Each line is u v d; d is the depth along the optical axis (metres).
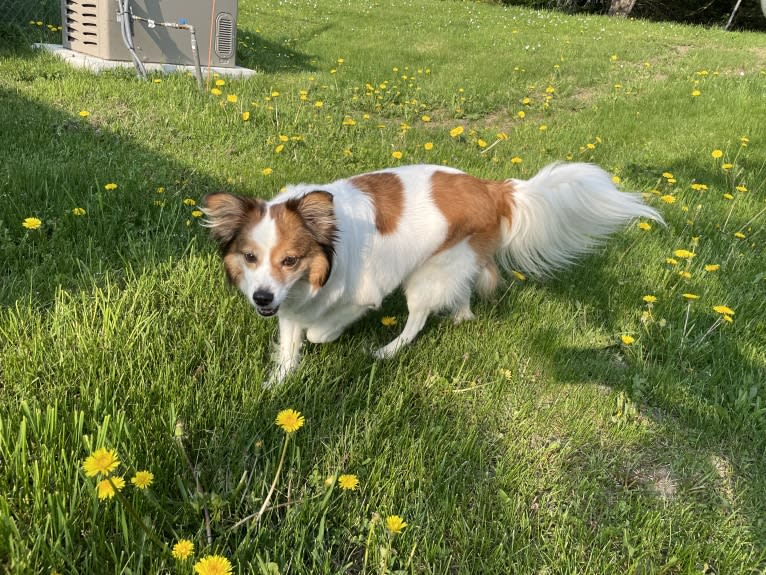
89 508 0.60
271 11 4.65
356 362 0.95
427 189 1.00
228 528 0.63
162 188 1.26
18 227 1.09
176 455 0.68
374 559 0.63
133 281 0.99
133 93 1.98
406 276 1.00
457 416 0.88
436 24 4.71
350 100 2.42
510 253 1.14
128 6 2.25
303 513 0.65
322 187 0.97
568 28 4.96
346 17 4.75
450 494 0.74
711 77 3.10
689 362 1.03
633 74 3.27
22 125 1.56
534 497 0.77
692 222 1.47
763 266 1.32
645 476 0.83
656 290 1.21
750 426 0.89
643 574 0.66
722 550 0.70
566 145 2.05
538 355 1.02
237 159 1.60
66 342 0.82
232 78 2.47
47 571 0.55
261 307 0.82
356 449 0.77
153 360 0.83
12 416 0.68
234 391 0.82
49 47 2.56
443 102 2.57
